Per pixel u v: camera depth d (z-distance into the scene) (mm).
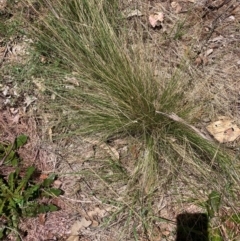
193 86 778
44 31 842
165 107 734
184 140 715
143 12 877
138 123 737
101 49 785
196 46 854
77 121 758
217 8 915
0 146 754
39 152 755
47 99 796
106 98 747
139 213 684
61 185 724
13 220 684
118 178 717
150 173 703
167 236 669
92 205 703
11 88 816
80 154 747
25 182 707
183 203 692
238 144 736
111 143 754
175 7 918
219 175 702
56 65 819
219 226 668
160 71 785
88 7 817
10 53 854
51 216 698
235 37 871
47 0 831
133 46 786
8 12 887
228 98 782
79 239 674
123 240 670
